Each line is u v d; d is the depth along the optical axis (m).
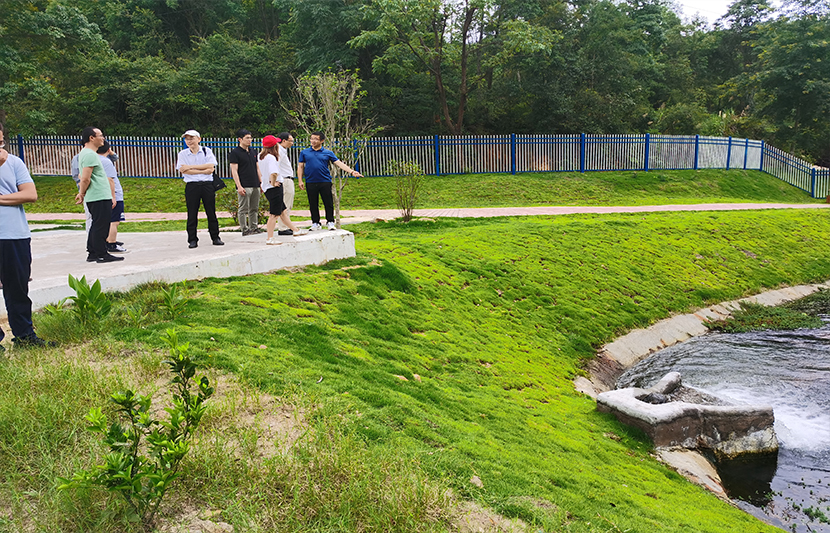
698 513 5.57
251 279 8.37
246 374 5.20
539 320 11.64
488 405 6.82
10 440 3.90
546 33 28.62
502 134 32.84
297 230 10.16
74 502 3.42
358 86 15.34
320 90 14.48
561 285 13.34
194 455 3.86
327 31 29.09
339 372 6.02
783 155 33.16
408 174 17.02
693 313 14.21
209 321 6.45
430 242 13.85
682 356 11.88
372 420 4.93
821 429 8.55
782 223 21.05
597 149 28.44
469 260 13.09
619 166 28.98
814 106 37.81
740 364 11.27
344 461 3.99
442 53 28.55
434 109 31.05
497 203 23.22
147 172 24.92
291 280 8.70
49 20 24.36
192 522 3.43
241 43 32.47
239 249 9.06
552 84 31.20
